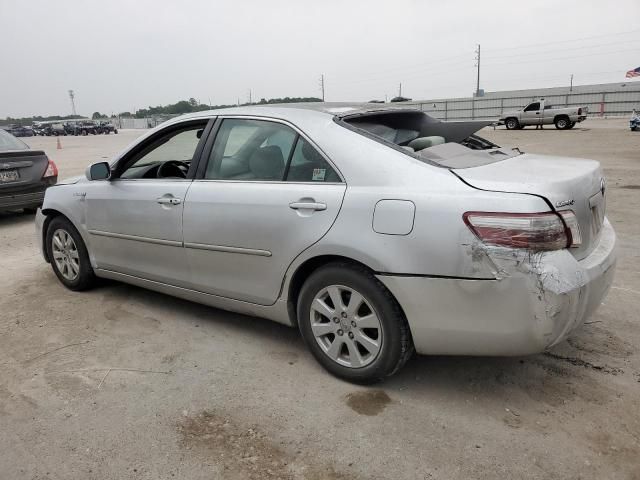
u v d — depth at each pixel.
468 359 3.36
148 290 4.77
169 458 2.52
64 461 2.52
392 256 2.71
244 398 3.00
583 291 2.55
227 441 2.63
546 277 2.44
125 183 4.13
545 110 29.84
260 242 3.25
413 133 3.85
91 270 4.60
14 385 3.19
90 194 4.33
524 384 3.06
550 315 2.47
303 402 2.94
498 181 2.62
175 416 2.85
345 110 3.42
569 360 3.30
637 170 11.48
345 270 2.93
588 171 2.97
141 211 3.92
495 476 2.34
